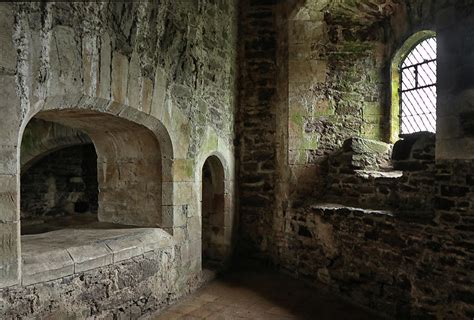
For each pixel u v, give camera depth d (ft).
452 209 9.23
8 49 6.68
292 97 14.94
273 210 15.80
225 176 14.97
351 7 13.97
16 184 6.86
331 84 14.89
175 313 10.64
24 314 7.08
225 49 14.58
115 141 12.00
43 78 7.29
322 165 14.87
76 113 9.46
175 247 11.41
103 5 8.50
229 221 15.23
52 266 7.70
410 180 11.07
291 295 12.43
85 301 8.41
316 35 14.88
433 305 9.57
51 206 21.88
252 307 11.28
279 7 15.67
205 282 13.19
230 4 15.02
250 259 16.15
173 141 11.16
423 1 12.60
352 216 12.03
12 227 6.84
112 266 9.14
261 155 16.02
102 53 8.54
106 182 12.66
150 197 11.66
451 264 9.14
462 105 9.11
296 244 14.46
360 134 14.75
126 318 9.53
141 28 9.64
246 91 16.12
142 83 9.82
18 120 6.87
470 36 9.05
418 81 13.61
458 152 9.17
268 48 15.98
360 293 11.68
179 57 11.34
